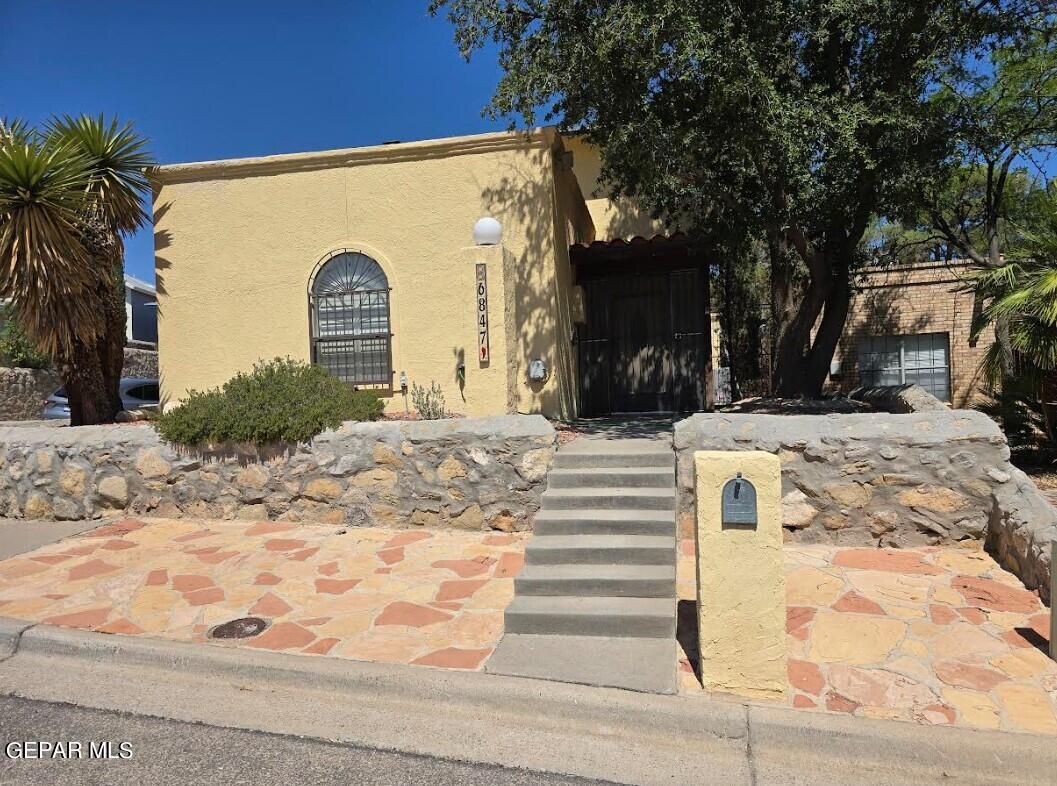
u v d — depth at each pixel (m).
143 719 3.62
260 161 9.77
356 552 5.97
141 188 9.94
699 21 6.71
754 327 18.30
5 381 15.34
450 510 6.46
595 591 4.61
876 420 5.79
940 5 7.52
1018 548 4.86
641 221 13.32
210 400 7.01
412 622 4.59
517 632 4.34
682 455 5.96
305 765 3.16
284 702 3.79
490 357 8.25
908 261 18.17
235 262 9.89
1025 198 14.54
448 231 9.43
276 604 4.95
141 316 24.66
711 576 3.60
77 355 9.34
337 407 7.06
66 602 5.07
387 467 6.63
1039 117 11.97
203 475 7.07
